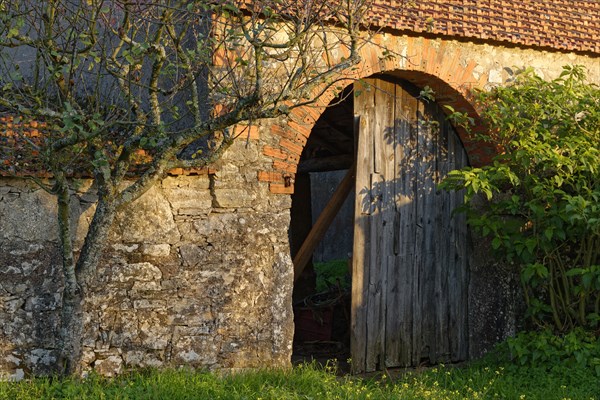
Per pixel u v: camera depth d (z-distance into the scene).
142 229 9.07
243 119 8.02
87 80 10.06
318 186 19.58
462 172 10.21
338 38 9.44
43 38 8.15
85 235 8.87
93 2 7.89
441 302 11.34
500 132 10.83
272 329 9.55
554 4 11.92
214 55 9.32
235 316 9.40
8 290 8.57
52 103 8.31
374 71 10.25
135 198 8.27
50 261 8.72
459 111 11.19
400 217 11.07
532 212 10.94
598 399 9.27
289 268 9.66
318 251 19.44
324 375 9.40
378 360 10.88
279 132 9.64
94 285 8.86
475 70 11.00
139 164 8.85
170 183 9.19
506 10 11.33
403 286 11.08
